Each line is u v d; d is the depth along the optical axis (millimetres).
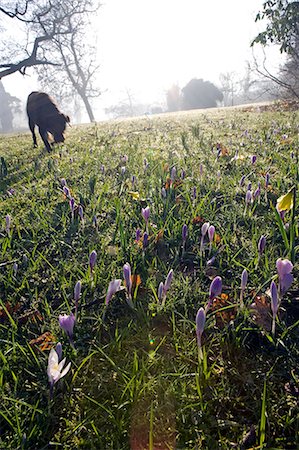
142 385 2029
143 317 2543
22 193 5445
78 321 2572
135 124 15766
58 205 4664
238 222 3699
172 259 3213
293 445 1736
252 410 1917
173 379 2096
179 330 2447
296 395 1972
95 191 4910
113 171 5906
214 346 2314
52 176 6152
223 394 1998
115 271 3064
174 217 3766
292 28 14906
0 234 4047
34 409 1906
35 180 6211
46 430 1877
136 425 1890
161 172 4984
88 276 2896
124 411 1939
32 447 1809
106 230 3773
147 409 1954
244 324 2414
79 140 11164
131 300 2537
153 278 2902
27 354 2328
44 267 3328
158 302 2588
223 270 2971
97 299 2752
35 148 11461
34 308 2803
